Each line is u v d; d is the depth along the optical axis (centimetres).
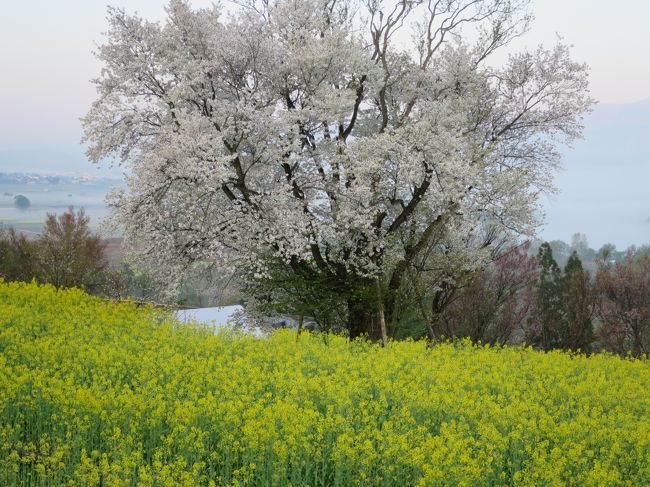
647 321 2798
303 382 1162
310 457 927
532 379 1459
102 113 1927
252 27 2081
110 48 1981
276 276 2028
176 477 865
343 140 2161
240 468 881
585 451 945
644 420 1138
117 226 1853
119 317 1805
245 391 1112
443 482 834
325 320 2170
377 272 2033
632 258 3003
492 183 2106
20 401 998
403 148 1991
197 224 1934
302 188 2112
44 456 873
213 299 2231
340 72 2197
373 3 2353
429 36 2388
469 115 2331
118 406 988
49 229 3434
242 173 1969
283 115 1955
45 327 1609
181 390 1078
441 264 2181
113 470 813
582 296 2878
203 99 2014
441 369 1395
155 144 1969
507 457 955
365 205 2006
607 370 1592
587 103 2338
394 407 1130
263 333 2069
